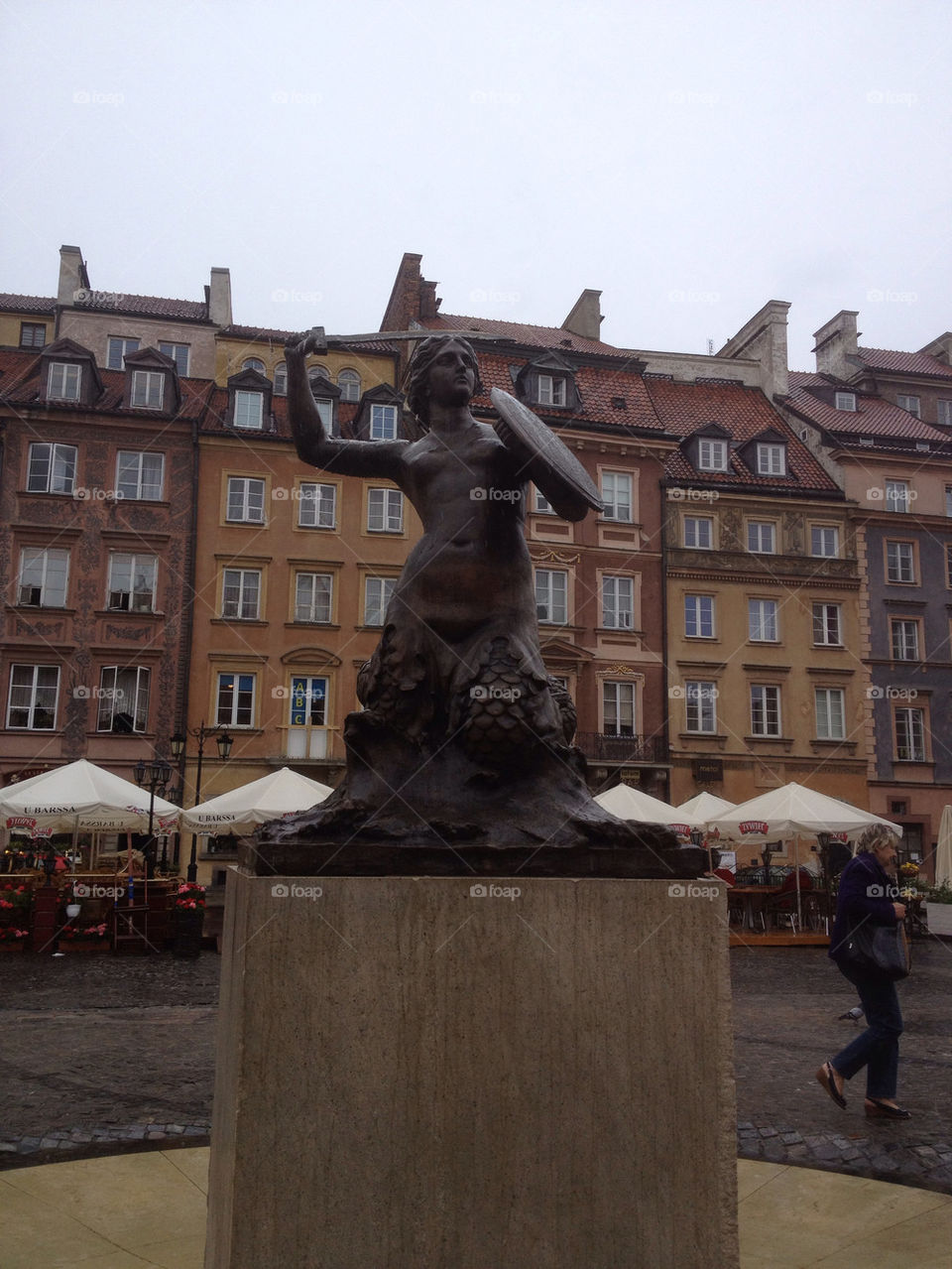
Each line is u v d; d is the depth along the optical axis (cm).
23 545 2852
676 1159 267
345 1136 256
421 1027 263
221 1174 276
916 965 1558
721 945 278
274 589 2964
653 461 3288
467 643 321
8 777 2745
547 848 283
